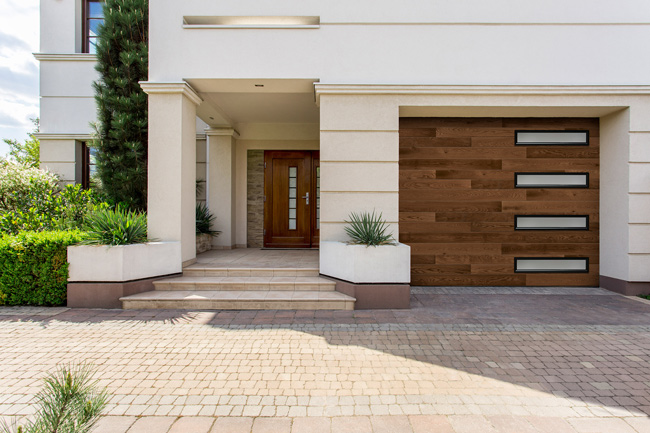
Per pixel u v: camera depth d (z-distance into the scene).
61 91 8.38
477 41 5.66
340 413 2.49
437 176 6.28
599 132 6.24
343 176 5.54
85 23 8.62
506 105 5.62
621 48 5.68
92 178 8.26
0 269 4.80
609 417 2.47
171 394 2.72
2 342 3.68
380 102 5.57
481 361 3.33
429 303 5.21
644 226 5.66
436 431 2.30
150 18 5.59
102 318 4.44
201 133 8.68
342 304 4.86
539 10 5.66
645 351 3.58
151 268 5.21
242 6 5.63
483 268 6.28
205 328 4.13
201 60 5.60
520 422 2.40
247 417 2.44
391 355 3.45
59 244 4.86
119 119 6.59
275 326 4.20
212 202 8.31
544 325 4.29
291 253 7.60
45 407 1.47
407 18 5.64
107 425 2.33
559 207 6.27
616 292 5.88
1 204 6.66
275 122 8.51
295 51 5.61
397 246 4.94
